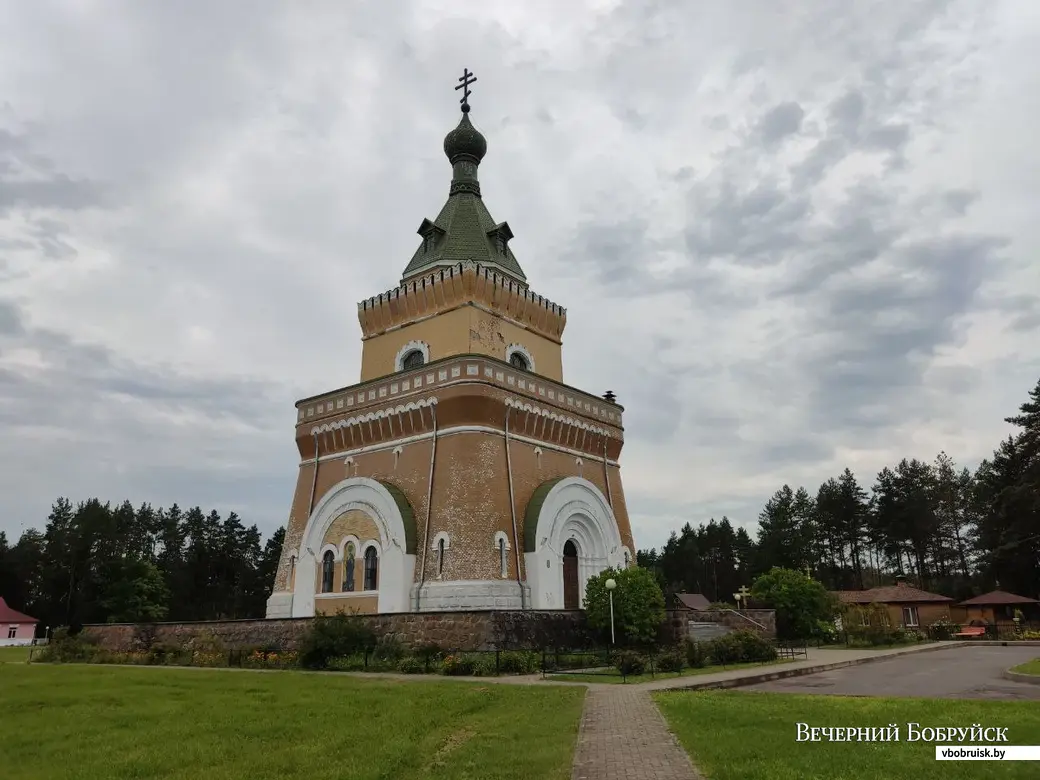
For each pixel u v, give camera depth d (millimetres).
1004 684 25266
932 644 51344
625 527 47719
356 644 31422
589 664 30984
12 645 89312
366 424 42625
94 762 12797
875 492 105250
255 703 19438
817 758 12258
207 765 12586
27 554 102688
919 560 102750
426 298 45156
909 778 11008
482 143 52688
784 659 35250
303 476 45562
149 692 22000
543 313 48531
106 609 88625
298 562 42594
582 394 46375
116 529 100125
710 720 16188
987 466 97438
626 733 15023
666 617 36219
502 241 49906
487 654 29078
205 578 104250
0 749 14031
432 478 38781
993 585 86375
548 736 14531
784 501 116750
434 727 15789
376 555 39375
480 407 38969
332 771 11812
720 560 129250
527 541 38750
